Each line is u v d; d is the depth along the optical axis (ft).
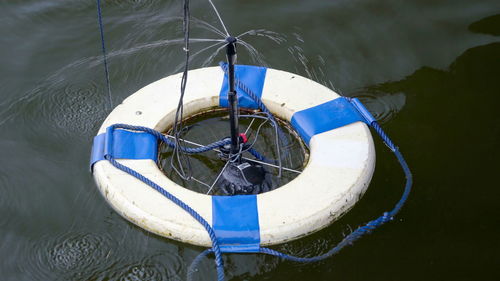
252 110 11.50
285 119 11.44
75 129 11.59
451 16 13.10
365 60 12.51
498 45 12.67
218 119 11.64
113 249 10.50
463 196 11.02
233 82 10.39
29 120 11.66
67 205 10.86
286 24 12.95
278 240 10.40
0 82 12.05
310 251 10.48
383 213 10.78
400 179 11.09
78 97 11.92
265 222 10.38
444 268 10.44
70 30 12.78
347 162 10.84
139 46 12.59
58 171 11.17
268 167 11.23
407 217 10.80
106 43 12.64
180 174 11.10
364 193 10.81
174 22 12.93
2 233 10.65
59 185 11.04
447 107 11.92
